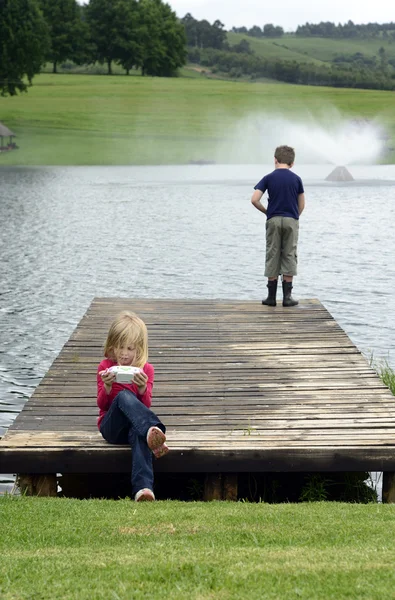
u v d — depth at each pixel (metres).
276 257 13.08
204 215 34.75
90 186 50.88
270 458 6.70
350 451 6.71
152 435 6.28
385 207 36.84
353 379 8.98
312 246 25.70
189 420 7.57
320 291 18.77
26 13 109.94
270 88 143.00
